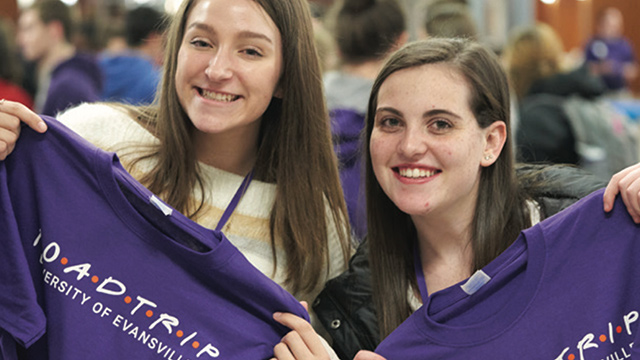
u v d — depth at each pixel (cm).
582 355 157
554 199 182
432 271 183
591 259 160
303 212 194
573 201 179
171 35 191
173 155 189
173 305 165
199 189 192
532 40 380
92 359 161
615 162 360
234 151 196
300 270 193
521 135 358
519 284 160
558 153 354
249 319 167
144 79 355
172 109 189
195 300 165
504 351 158
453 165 167
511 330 158
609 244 160
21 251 162
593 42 825
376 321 183
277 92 194
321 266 196
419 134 166
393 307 182
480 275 159
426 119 166
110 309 163
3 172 164
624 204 160
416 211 169
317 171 197
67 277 164
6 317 160
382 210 185
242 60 181
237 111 182
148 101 288
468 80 168
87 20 405
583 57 829
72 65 341
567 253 160
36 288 166
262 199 196
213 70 177
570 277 159
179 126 189
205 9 180
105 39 400
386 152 170
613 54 821
